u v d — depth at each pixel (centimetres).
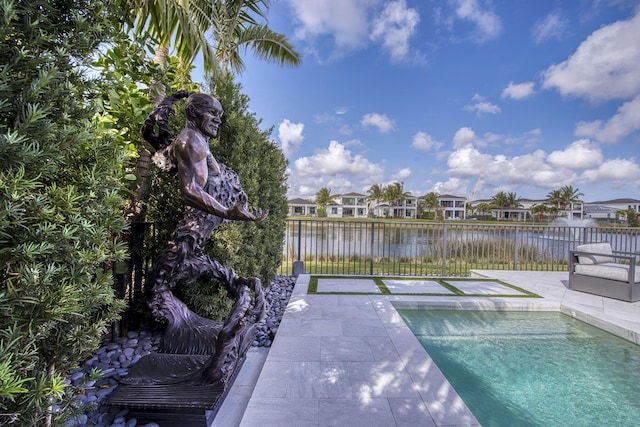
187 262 208
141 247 294
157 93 329
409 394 203
